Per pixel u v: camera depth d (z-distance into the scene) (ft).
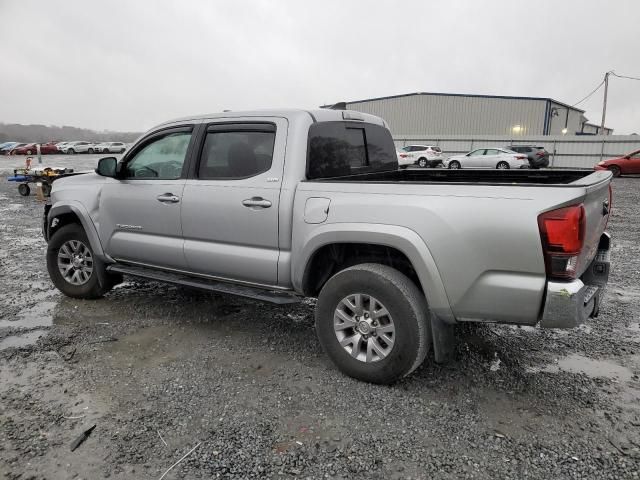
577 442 8.93
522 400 10.38
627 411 9.96
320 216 11.18
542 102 140.77
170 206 13.80
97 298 16.83
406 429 9.32
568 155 103.65
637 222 33.01
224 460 8.40
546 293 9.09
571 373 11.60
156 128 14.58
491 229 9.37
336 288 11.10
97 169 14.62
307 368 11.80
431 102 147.64
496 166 82.99
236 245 12.78
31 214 37.32
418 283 11.18
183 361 12.12
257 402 10.23
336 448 8.75
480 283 9.59
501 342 13.34
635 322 14.84
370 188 10.71
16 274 20.10
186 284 13.73
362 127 14.44
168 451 8.63
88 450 8.63
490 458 8.49
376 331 10.76
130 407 10.00
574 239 8.92
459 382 11.13
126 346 13.00
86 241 16.26
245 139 12.67
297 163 11.81
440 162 96.22
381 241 10.36
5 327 14.28
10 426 9.33
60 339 13.37
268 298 12.17
